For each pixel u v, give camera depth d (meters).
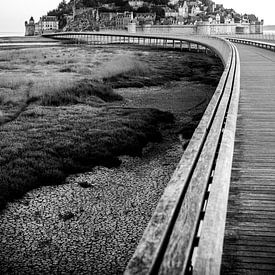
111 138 15.53
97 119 18.81
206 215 3.12
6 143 14.67
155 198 10.82
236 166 6.89
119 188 11.52
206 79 36.44
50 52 70.94
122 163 13.67
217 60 57.22
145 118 19.28
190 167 3.49
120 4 187.00
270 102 12.21
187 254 2.26
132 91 29.72
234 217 5.04
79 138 15.48
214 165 4.68
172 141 16.67
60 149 14.16
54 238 8.71
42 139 15.34
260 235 4.58
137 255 2.07
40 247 8.34
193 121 20.02
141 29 141.38
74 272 7.48
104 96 25.73
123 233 8.91
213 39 52.66
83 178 12.17
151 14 165.00
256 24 148.12
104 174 12.58
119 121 18.28
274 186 6.01
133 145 15.19
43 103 22.62
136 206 10.32
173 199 2.76
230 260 4.09
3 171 11.82
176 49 84.88
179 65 49.06
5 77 32.50
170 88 31.62
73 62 50.59
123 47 90.94
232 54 20.44
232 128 6.39
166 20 162.12
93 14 181.75
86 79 30.47
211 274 2.52
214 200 3.41
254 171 6.64
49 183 11.62
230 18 172.25
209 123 5.62
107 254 8.08
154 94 28.48
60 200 10.59
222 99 8.00
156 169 13.18
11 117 19.33
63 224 9.32
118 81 33.69
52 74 36.91
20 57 59.44
